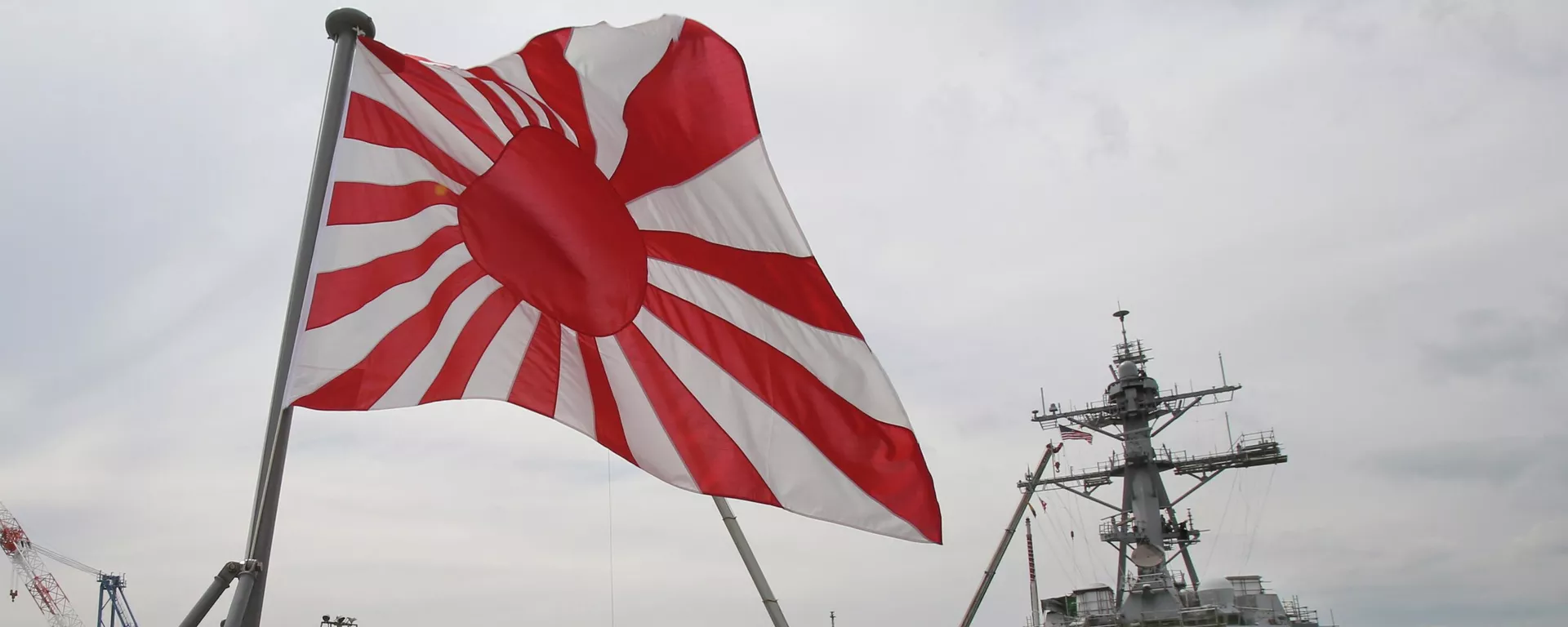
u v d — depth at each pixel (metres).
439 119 7.23
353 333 6.63
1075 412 39.03
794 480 7.48
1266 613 33.28
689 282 7.68
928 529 7.35
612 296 7.59
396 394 6.67
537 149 7.51
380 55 6.81
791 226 7.57
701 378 7.60
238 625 5.12
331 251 6.71
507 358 7.27
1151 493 36.69
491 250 7.32
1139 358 38.91
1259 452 36.50
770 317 7.63
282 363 5.62
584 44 7.57
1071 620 37.19
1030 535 34.78
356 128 6.95
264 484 5.46
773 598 8.17
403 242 7.01
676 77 7.55
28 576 65.12
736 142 7.55
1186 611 33.31
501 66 7.61
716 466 7.48
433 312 7.04
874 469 7.47
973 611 20.02
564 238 7.52
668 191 7.66
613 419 7.43
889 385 7.53
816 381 7.57
